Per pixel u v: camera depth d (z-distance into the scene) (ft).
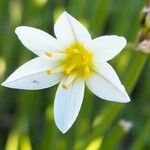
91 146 0.95
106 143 0.96
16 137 1.05
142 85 1.28
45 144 1.05
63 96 0.86
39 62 0.85
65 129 0.84
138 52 0.89
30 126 1.22
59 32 0.84
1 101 1.24
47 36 0.84
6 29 1.22
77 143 1.03
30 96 1.15
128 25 1.15
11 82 0.83
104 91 0.83
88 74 0.85
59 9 1.10
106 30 1.28
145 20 0.86
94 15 1.05
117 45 0.82
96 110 1.19
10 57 1.21
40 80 0.85
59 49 0.86
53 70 0.86
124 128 0.94
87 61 0.85
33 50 0.84
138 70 0.90
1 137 1.24
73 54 0.87
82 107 1.06
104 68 0.84
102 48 0.84
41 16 1.20
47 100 1.19
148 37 0.87
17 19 1.19
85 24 1.06
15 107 1.27
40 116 1.23
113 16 1.26
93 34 1.06
